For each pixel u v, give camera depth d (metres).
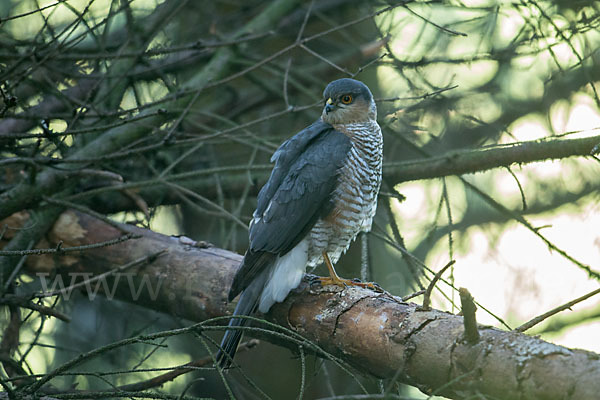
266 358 12.56
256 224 8.20
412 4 12.17
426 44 12.89
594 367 5.03
